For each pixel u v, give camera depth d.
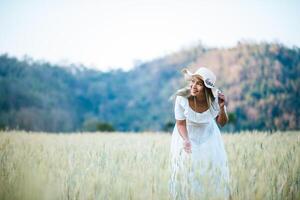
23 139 7.57
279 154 5.03
